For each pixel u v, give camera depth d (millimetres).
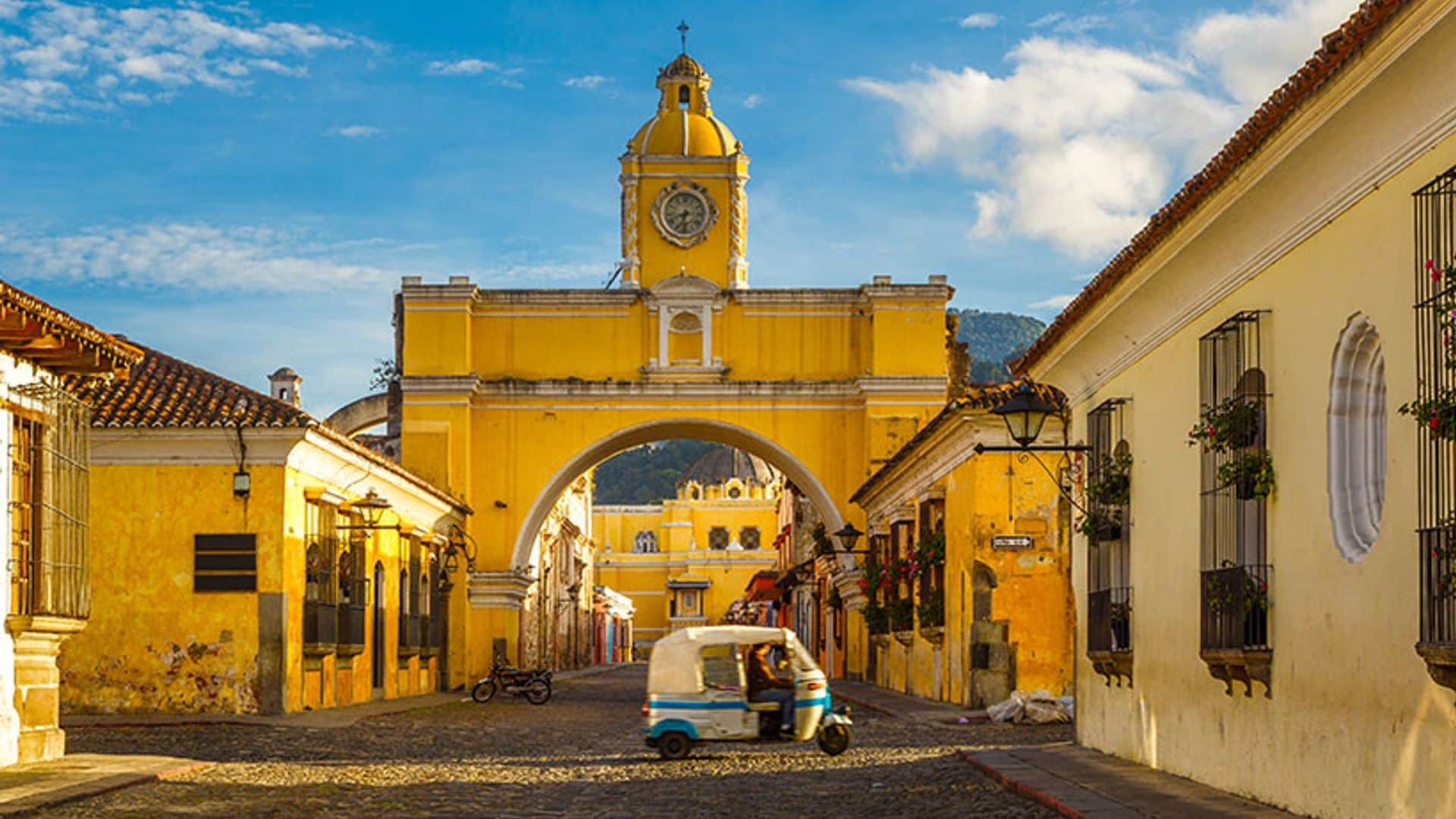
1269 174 10297
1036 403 15688
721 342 37781
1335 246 10008
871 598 35156
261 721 22172
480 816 12141
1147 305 13977
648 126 38844
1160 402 14203
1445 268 8078
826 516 38062
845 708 18672
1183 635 13383
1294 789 10727
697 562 92938
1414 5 7746
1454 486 8281
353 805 12719
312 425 23391
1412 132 8711
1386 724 9180
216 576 23531
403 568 31906
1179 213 11742
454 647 36812
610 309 37812
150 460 23656
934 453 27141
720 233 38188
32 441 15625
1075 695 17594
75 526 16062
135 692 23375
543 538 51156
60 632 15734
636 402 37656
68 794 12570
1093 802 11625
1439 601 8391
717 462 105125
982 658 23781
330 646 25203
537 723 25062
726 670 17656
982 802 12461
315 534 25203
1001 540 23797
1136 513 15062
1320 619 10266
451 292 37062
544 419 37688
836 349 37906
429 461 36438
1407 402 8859
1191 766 13164
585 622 71875
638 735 22281
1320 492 10289
